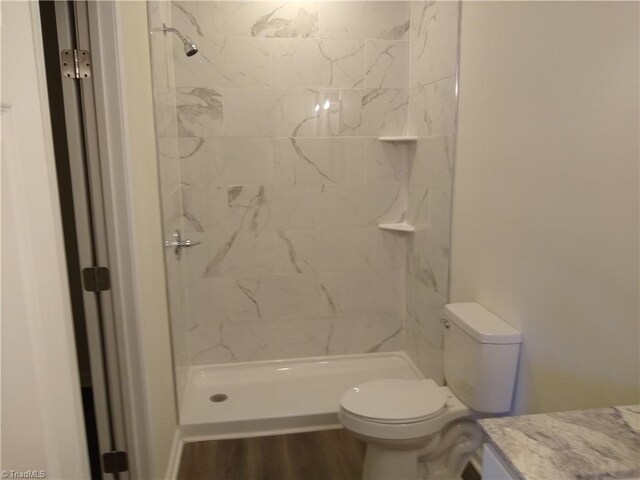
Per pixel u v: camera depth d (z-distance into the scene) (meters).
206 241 2.81
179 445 2.34
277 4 2.64
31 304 0.85
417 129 2.72
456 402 1.91
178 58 2.61
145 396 1.69
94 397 1.66
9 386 0.77
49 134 0.96
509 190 1.79
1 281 0.75
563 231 1.49
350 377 2.91
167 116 2.34
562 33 1.47
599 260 1.34
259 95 2.71
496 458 0.86
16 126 0.81
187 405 2.58
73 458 1.03
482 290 2.03
